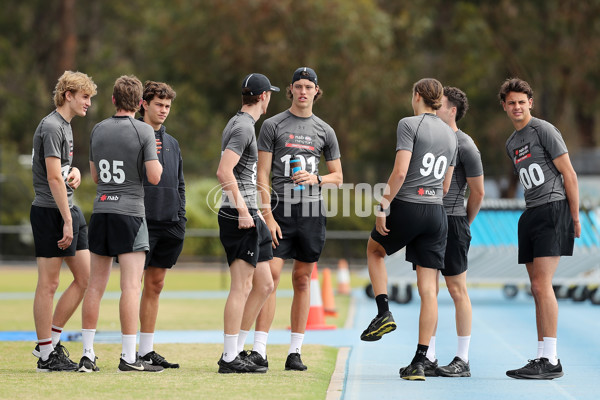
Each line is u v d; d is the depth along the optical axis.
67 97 27.45
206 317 49.94
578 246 61.97
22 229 109.69
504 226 62.75
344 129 137.38
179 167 29.16
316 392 23.92
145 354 28.91
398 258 61.97
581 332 43.31
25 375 26.50
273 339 39.25
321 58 119.62
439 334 42.41
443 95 29.47
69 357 31.12
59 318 28.73
